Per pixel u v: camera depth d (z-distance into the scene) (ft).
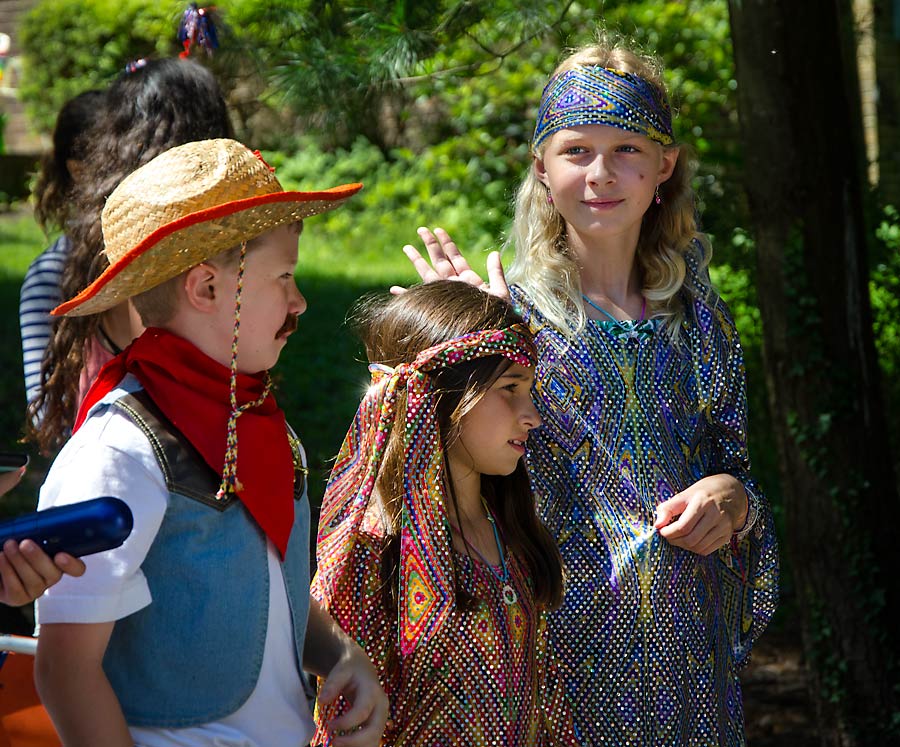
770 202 16.33
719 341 11.34
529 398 9.39
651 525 10.62
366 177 54.08
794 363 16.57
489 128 48.98
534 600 9.65
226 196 7.47
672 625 10.56
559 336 10.84
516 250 11.52
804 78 15.96
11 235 50.70
